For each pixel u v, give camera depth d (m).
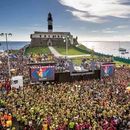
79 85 44.09
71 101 32.97
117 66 73.00
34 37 158.25
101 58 92.88
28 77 52.22
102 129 24.38
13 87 43.25
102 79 51.75
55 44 161.25
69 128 26.52
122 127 26.64
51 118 27.02
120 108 30.27
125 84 46.50
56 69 55.06
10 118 28.41
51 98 34.34
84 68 56.72
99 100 34.16
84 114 28.14
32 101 32.62
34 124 28.02
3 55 98.31
